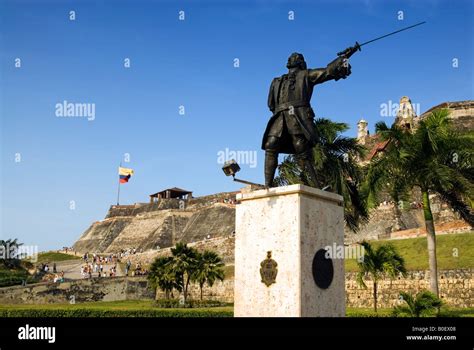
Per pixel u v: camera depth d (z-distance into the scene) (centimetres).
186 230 12144
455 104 9819
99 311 2767
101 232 14550
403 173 3012
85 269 7875
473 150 2894
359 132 10081
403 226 7594
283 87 1045
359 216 3431
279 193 908
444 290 4619
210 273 5600
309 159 1032
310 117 1027
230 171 966
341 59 999
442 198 3206
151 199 14875
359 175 3262
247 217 943
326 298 901
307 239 885
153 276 5738
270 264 891
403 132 3047
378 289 4975
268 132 1050
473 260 4703
